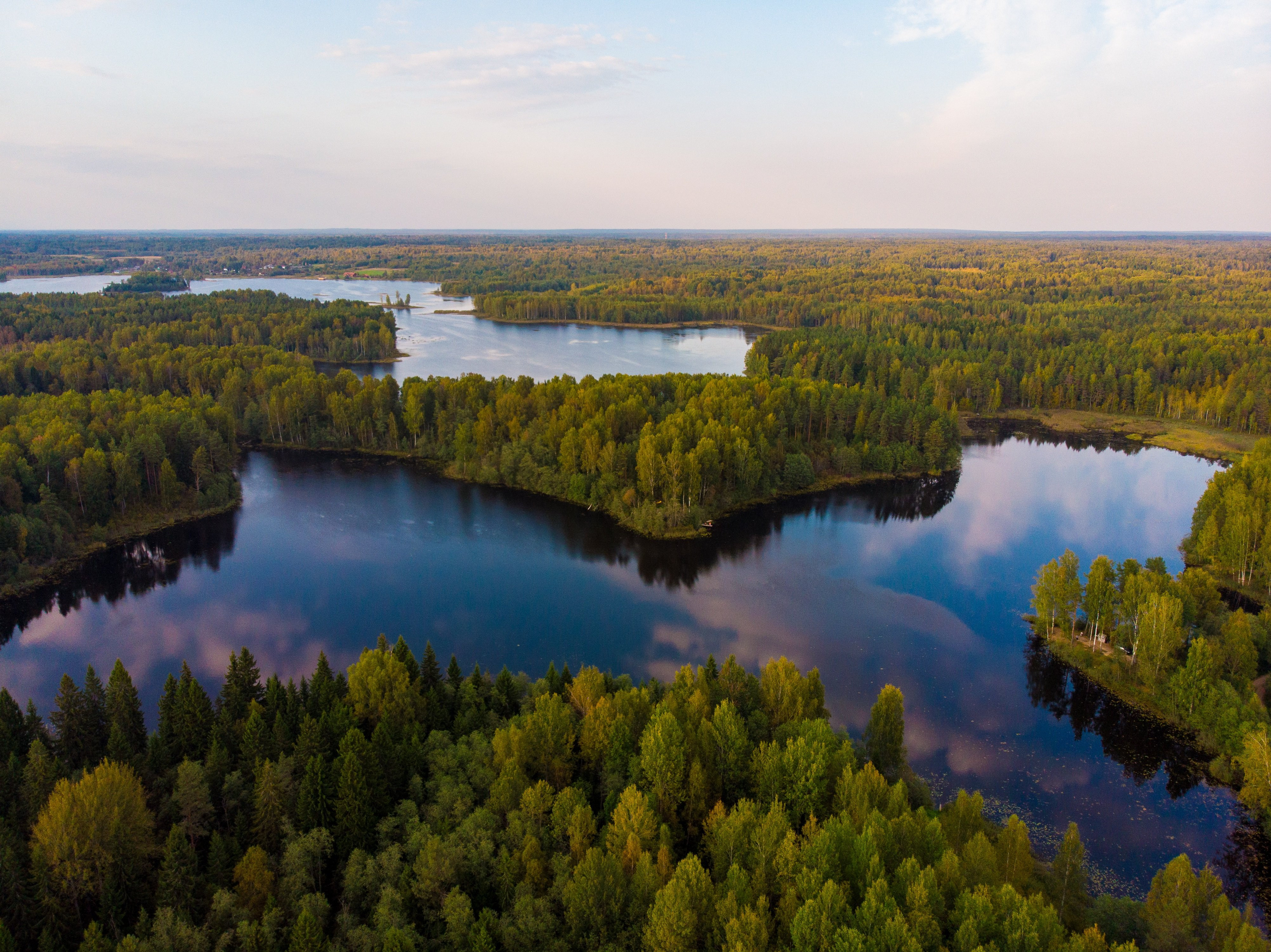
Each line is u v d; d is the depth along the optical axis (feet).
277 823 196.44
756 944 154.92
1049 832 229.45
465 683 259.80
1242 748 250.16
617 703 232.32
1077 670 313.94
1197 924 166.09
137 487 472.03
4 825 187.32
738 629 348.18
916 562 419.74
